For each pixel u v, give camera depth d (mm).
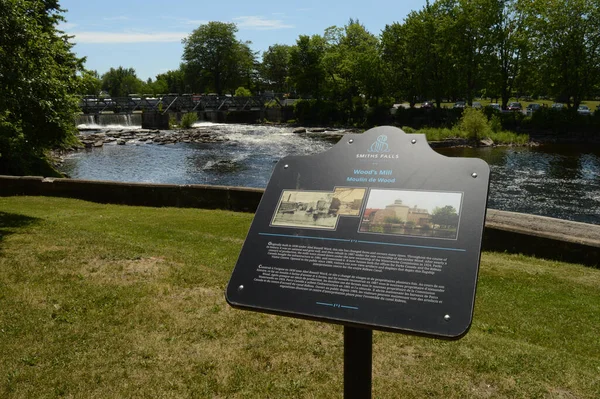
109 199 14969
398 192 3123
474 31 54875
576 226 10375
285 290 2951
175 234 10188
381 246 2941
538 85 52625
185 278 6742
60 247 7918
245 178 27031
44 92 12188
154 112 53969
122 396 4195
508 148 41188
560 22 49281
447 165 3121
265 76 107625
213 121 70000
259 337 5156
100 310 5711
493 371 4578
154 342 5031
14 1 10789
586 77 50125
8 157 21656
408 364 4703
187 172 28719
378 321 2672
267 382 4395
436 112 58000
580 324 6230
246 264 3148
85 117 54438
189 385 4359
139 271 6938
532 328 6020
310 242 3113
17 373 4445
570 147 42000
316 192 3330
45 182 15562
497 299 7039
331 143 43531
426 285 2719
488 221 10781
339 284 2877
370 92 65250
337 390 4293
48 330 5215
